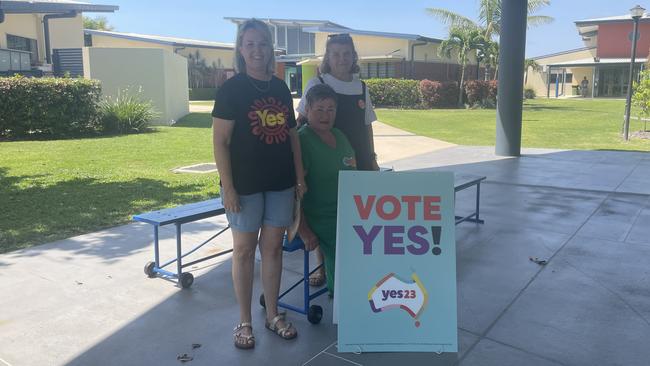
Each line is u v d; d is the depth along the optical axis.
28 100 13.59
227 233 5.55
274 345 3.25
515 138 10.71
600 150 11.75
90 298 3.90
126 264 4.59
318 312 3.51
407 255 3.14
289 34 41.69
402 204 3.14
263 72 3.10
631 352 3.11
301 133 3.54
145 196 7.11
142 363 3.04
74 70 20.91
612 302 3.78
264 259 3.34
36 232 5.46
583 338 3.28
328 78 3.78
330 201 3.55
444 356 3.08
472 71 36.75
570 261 4.60
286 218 3.27
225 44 40.34
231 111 2.98
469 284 4.12
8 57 19.00
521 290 4.00
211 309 3.75
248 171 3.07
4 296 3.91
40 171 8.87
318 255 4.15
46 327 3.45
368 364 3.01
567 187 7.59
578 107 29.23
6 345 3.22
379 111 26.08
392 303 3.13
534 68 41.16
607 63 40.28
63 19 26.06
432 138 14.92
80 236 5.36
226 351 3.18
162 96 17.38
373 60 34.44
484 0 30.69
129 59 16.95
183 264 4.56
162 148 11.84
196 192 7.36
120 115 14.89
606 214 6.11
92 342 3.27
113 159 10.30
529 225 5.70
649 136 15.04
